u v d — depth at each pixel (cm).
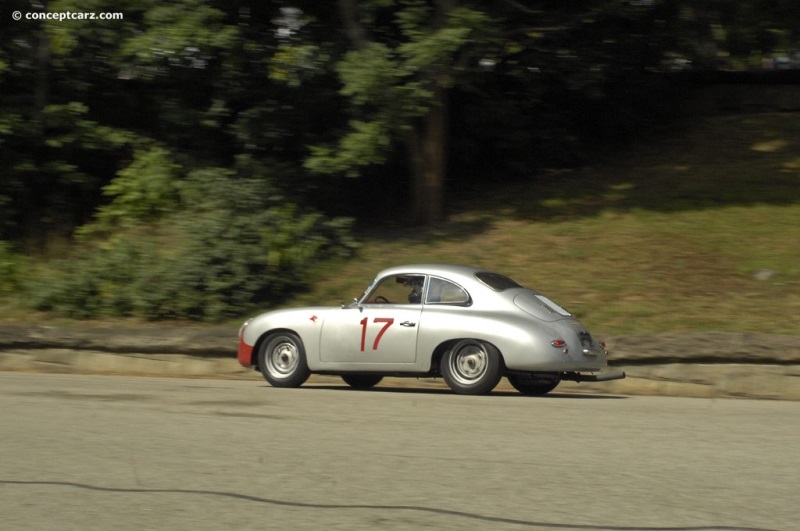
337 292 1559
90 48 1908
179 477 601
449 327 1071
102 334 1455
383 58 1658
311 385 1250
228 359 1405
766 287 1412
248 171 1844
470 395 1059
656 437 761
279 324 1159
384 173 2048
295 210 1753
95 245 1844
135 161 1927
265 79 1917
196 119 1933
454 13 1652
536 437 754
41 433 767
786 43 1944
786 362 1195
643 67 2172
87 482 587
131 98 2044
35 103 1948
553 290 1470
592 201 1867
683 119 2333
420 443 722
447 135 1998
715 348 1223
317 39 1862
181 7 1739
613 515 508
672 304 1388
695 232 1641
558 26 1827
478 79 1816
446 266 1126
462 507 525
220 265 1559
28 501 540
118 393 1061
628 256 1565
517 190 2011
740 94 2341
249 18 1884
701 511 518
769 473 618
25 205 1981
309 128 1933
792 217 1675
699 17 1959
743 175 1930
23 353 1483
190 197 1820
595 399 1078
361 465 638
